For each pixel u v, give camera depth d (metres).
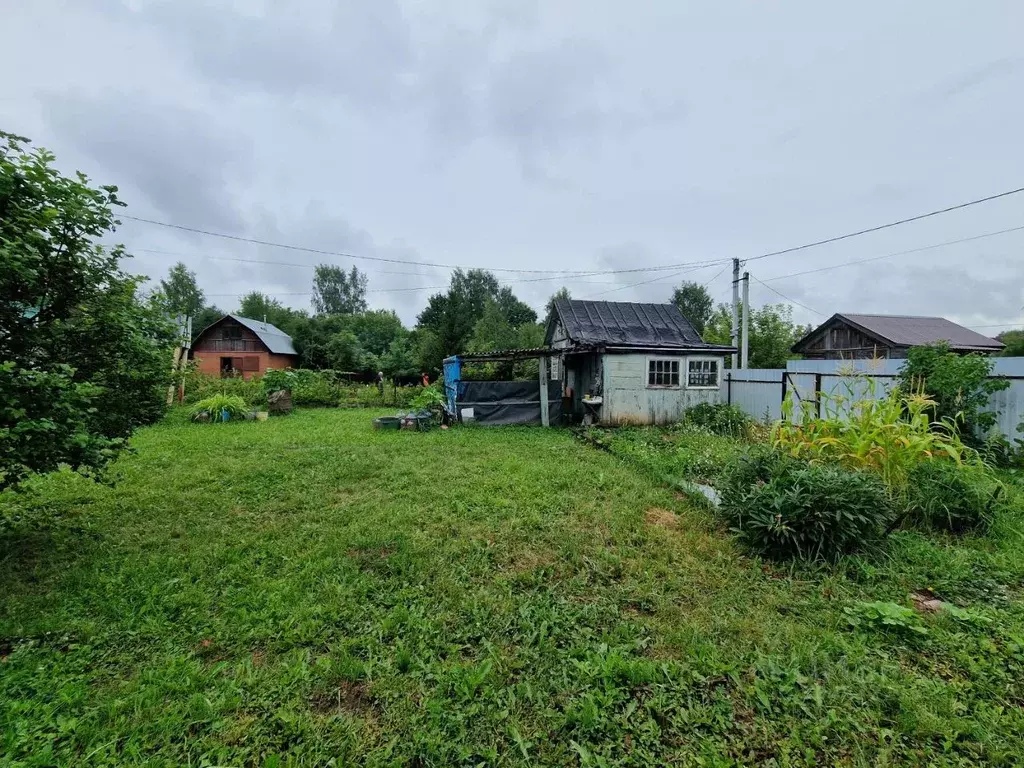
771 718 1.90
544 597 2.91
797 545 3.35
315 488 5.32
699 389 11.49
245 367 27.41
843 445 4.65
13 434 2.48
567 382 13.31
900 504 3.98
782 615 2.71
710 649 2.35
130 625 2.53
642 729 1.84
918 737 1.80
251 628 2.53
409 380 24.42
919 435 4.45
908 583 3.07
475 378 17.08
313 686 2.09
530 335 20.25
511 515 4.41
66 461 3.04
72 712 1.91
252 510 4.57
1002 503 3.98
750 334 19.97
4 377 2.50
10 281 2.77
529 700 2.00
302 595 2.89
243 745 1.78
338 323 33.22
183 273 39.66
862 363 7.90
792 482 3.79
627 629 2.54
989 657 2.26
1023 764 1.66
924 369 6.82
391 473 6.02
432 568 3.29
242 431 9.77
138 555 3.44
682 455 6.74
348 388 17.72
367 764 1.69
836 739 1.80
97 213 3.12
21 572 3.14
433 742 1.76
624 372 11.16
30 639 2.38
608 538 3.89
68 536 3.74
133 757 1.71
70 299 3.20
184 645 2.39
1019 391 6.11
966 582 3.06
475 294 38.03
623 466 6.53
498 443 8.49
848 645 2.37
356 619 2.63
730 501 4.11
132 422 3.74
